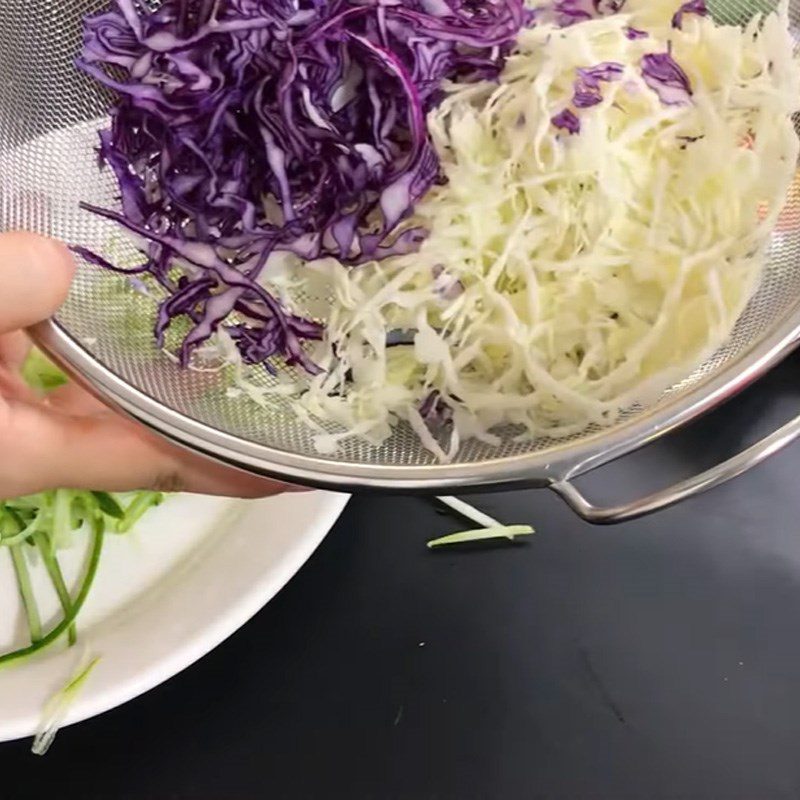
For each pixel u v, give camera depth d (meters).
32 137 0.41
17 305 0.34
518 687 0.42
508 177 0.38
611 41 0.39
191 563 0.43
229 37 0.40
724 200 0.37
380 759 0.41
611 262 0.38
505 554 0.44
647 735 0.41
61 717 0.40
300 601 0.43
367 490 0.35
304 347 0.40
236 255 0.40
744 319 0.37
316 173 0.40
